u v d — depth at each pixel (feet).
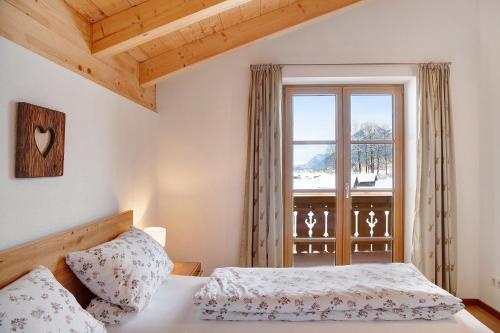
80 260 5.37
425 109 10.39
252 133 10.51
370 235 11.65
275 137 10.55
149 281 5.82
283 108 11.53
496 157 9.72
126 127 8.24
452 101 10.57
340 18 10.67
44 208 5.06
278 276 6.65
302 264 11.70
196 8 6.60
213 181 10.88
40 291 4.06
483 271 10.28
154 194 10.48
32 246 4.58
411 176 11.03
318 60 10.67
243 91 10.81
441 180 10.33
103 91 7.01
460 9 10.55
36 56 4.86
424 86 10.38
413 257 10.52
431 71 10.36
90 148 6.46
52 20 5.29
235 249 10.86
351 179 11.60
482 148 10.37
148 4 6.61
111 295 5.31
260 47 10.76
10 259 4.18
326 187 11.60
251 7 8.64
